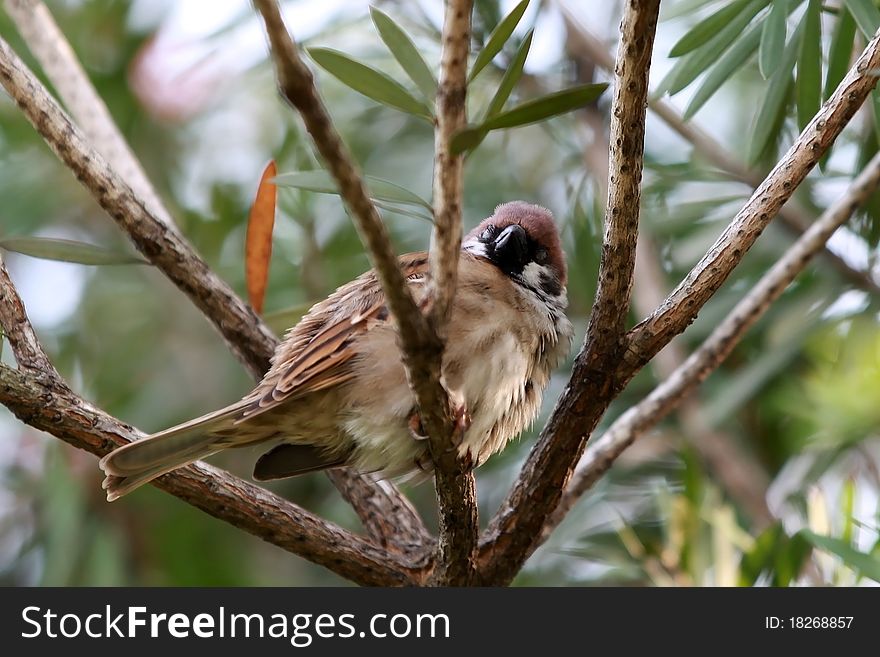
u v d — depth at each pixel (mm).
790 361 10117
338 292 8211
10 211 11867
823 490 9719
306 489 11664
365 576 7688
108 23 11695
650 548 8922
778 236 10602
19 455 11898
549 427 7277
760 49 7242
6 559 11836
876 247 9820
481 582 7641
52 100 7762
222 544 11422
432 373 5723
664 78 7727
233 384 11617
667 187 11031
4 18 10609
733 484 9961
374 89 5387
